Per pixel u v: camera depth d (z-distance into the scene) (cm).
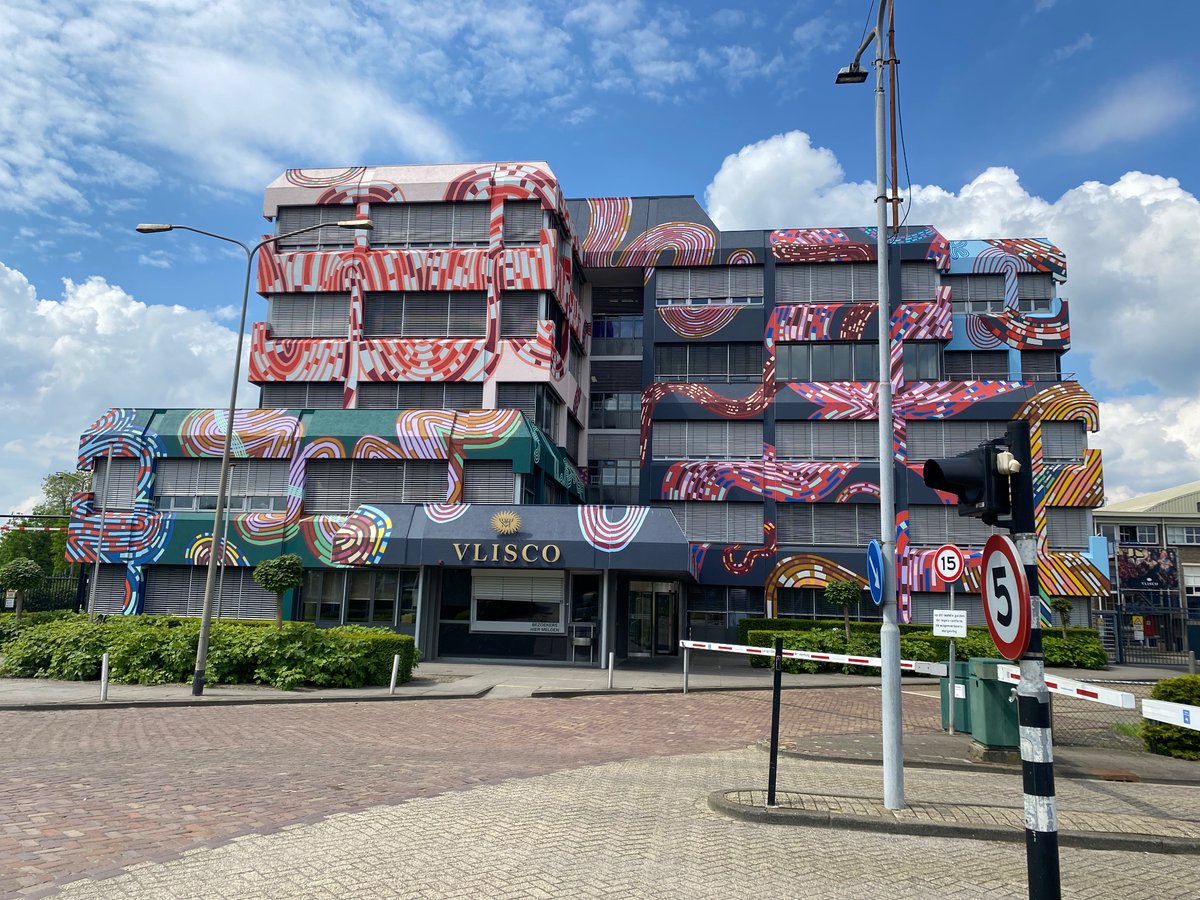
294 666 1702
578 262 3762
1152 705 809
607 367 3975
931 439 3497
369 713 1439
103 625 1884
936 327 3541
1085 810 798
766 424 3575
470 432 2850
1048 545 3391
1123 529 5672
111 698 1488
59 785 800
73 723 1255
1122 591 5259
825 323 3612
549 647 2427
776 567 3422
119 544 2942
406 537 2403
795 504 3525
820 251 3700
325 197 3397
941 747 1164
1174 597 5381
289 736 1177
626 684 1916
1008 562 448
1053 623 3300
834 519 3503
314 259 3341
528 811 735
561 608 2438
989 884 579
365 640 1762
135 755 988
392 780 865
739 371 3691
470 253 3266
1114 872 618
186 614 2925
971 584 3312
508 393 3188
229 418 1773
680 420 3634
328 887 516
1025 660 434
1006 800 827
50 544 5659
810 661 2439
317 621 2772
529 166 3422
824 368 3625
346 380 3241
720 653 3222
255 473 2977
